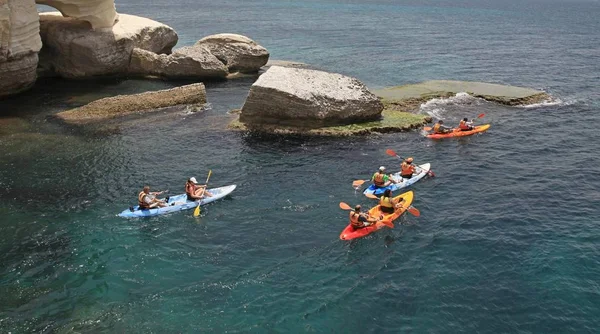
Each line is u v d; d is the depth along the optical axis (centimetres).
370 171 2194
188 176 2138
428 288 1382
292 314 1280
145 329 1224
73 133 2633
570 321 1244
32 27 3106
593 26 9781
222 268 1487
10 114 2883
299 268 1485
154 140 2559
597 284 1382
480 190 2006
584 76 4284
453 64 4828
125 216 1786
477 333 1209
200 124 2809
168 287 1393
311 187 2031
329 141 2530
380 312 1288
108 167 2217
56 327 1225
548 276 1422
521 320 1252
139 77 3950
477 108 3144
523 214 1795
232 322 1253
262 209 1848
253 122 2727
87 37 3662
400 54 5356
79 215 1795
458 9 13562
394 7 13062
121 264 1501
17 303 1312
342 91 2727
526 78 4197
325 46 5778
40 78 3741
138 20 4244
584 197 1933
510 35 7562
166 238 1653
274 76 2741
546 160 2327
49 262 1502
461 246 1590
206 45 4247
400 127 2692
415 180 2083
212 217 1792
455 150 2448
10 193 1948
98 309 1295
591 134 2692
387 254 1553
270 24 7775
